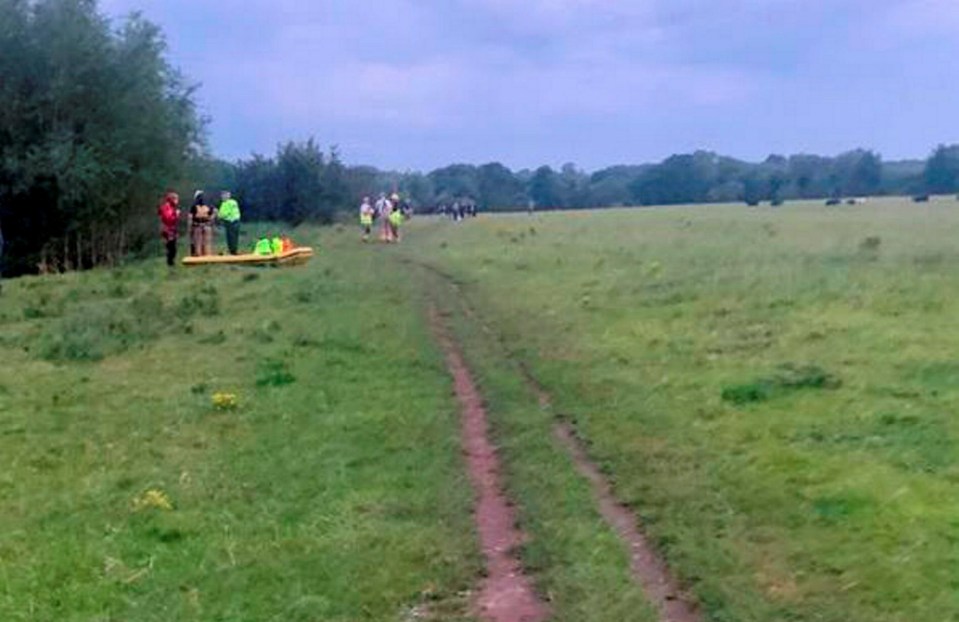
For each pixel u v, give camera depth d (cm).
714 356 1673
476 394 1564
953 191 12838
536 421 1372
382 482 1142
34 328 2311
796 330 1820
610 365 1677
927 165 13000
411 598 855
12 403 1573
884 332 1742
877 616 778
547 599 845
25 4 4138
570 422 1370
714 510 1005
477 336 2069
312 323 2234
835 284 2292
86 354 1923
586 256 3619
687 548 919
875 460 1099
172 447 1317
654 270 2928
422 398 1525
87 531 1027
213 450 1295
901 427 1212
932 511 951
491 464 1211
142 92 4369
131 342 2053
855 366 1523
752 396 1387
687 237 4544
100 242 4466
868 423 1232
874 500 985
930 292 2098
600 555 917
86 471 1229
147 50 4419
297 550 955
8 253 4216
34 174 4059
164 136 4516
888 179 13375
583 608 822
